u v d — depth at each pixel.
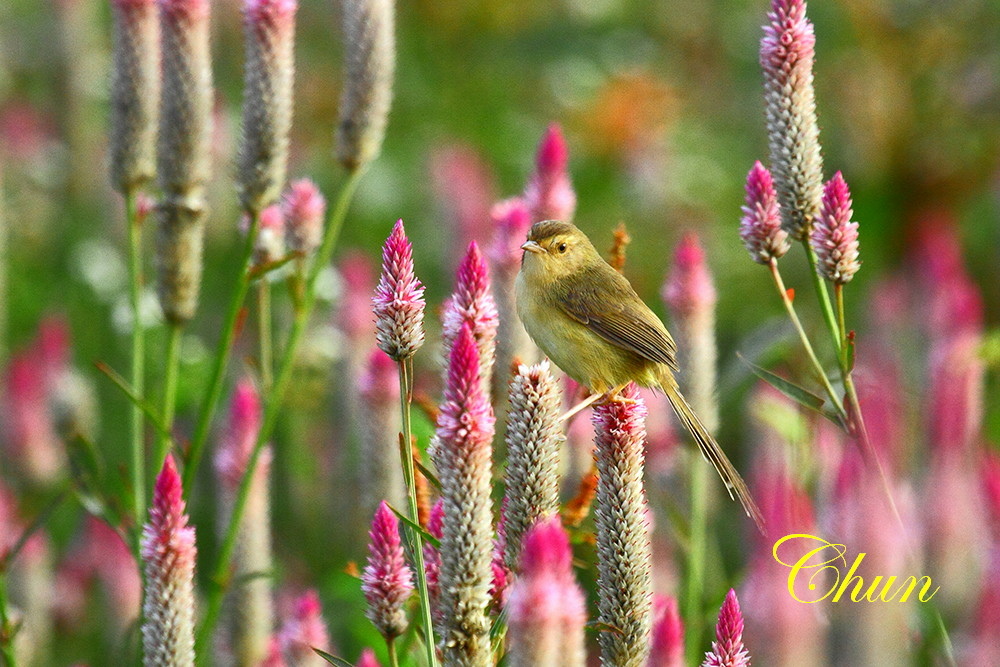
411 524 6.60
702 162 18.92
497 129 19.03
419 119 18.95
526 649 5.43
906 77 18.45
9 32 20.42
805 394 8.03
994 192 17.66
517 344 9.88
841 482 6.33
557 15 19.67
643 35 20.25
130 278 10.06
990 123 18.22
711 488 11.42
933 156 18.23
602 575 6.76
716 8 20.52
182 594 7.14
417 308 6.69
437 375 13.04
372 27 10.28
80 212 19.39
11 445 14.15
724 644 6.27
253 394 10.53
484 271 7.03
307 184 10.16
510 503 6.81
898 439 7.91
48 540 13.65
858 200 18.28
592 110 18.61
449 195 16.67
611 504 6.73
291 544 13.99
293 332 9.91
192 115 9.82
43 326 14.80
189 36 9.79
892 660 5.44
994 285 17.41
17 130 19.72
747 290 17.92
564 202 10.53
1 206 16.73
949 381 8.51
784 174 8.13
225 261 17.00
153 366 15.41
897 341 12.59
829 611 6.12
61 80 20.14
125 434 15.30
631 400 6.75
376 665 7.44
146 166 10.00
